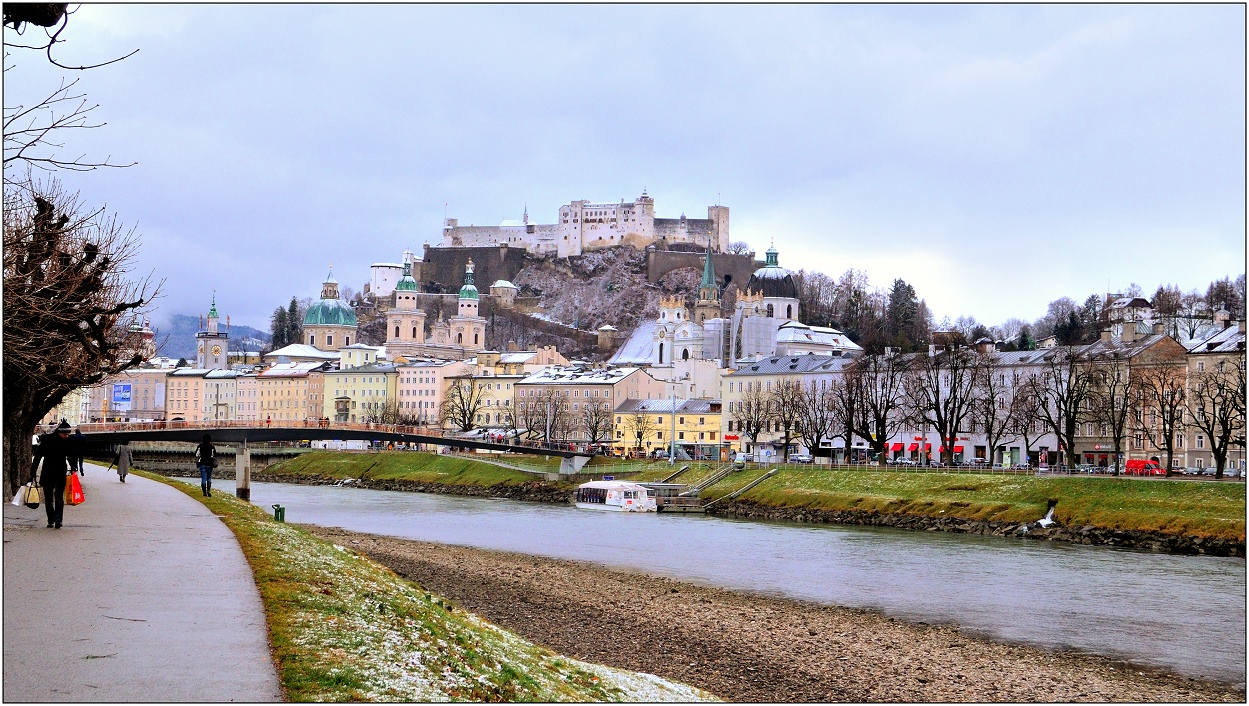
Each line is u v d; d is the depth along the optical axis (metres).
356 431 198.25
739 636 71.06
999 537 135.00
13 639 35.09
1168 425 176.75
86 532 60.53
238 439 181.12
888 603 86.31
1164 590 92.00
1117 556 114.69
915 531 144.50
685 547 124.31
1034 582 96.69
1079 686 61.00
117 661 32.97
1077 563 108.94
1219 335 188.50
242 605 41.38
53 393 88.06
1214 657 68.38
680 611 80.44
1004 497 146.50
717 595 89.31
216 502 89.31
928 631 75.25
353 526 148.38
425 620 48.62
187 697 29.83
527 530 145.88
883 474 168.88
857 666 63.56
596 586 92.25
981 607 84.50
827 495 167.25
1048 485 143.38
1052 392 182.62
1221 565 107.31
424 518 164.75
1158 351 193.25
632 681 51.78
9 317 59.66
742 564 109.12
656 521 161.88
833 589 93.06
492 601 80.19
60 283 67.94
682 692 51.44
